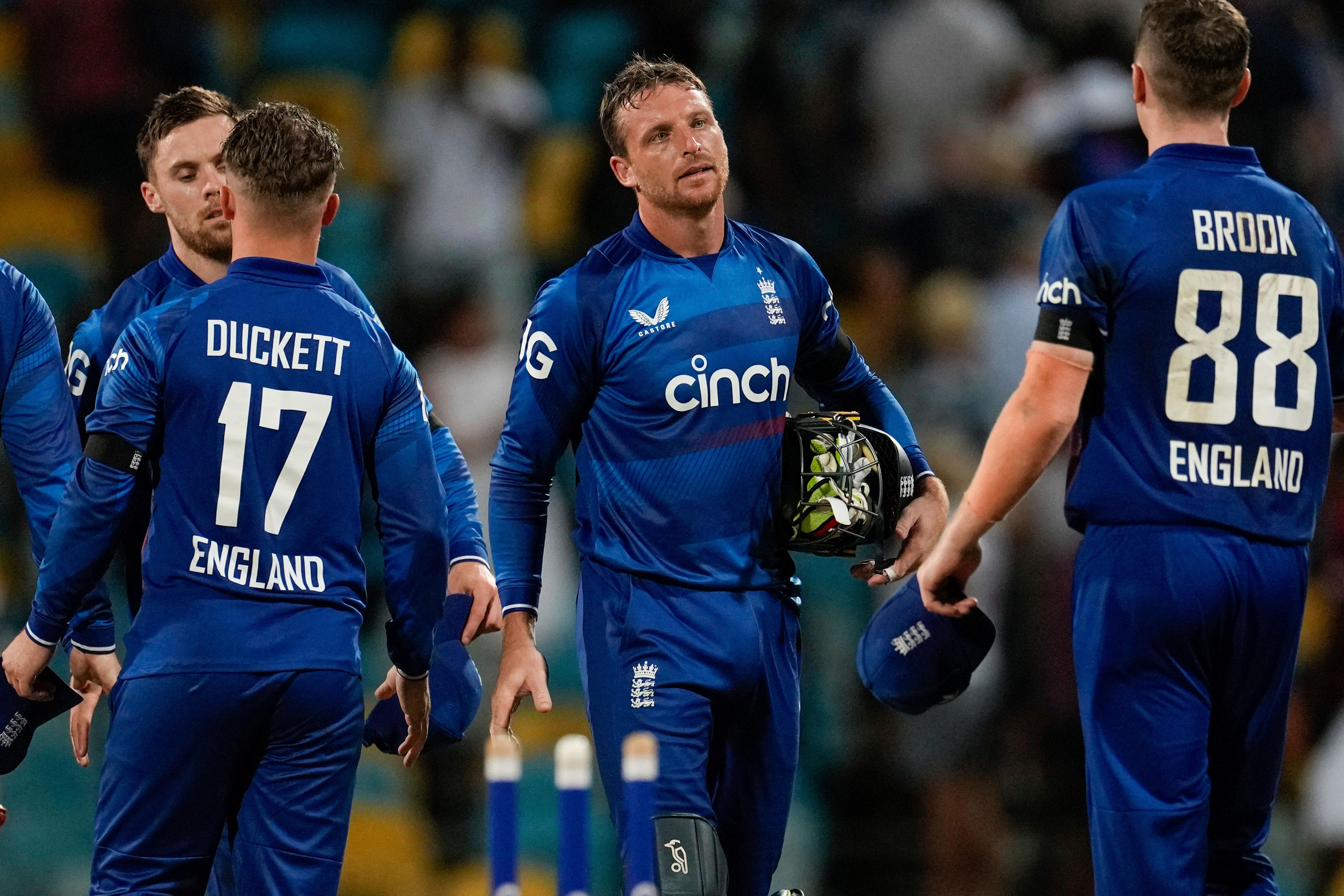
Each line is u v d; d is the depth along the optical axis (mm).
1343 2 47375
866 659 17062
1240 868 14578
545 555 32312
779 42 40594
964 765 29422
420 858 30141
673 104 15156
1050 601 29375
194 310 14164
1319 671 31609
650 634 15219
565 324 15227
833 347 16469
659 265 15320
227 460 14039
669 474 15227
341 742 14359
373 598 32094
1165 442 13898
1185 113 14305
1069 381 13922
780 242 15961
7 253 38750
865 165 39312
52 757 29188
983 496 14469
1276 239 14078
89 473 13961
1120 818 13914
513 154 38344
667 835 14664
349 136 41969
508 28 43000
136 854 14062
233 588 14016
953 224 37188
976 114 39312
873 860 29797
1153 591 13805
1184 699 13922
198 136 15898
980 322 35281
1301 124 40062
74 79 37969
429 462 14805
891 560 16438
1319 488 14344
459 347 33844
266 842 14219
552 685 32406
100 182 37969
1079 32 39938
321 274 14680
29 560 30484
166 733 13906
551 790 32000
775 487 15562
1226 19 14172
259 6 44594
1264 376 13938
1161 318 13859
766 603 15570
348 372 14406
